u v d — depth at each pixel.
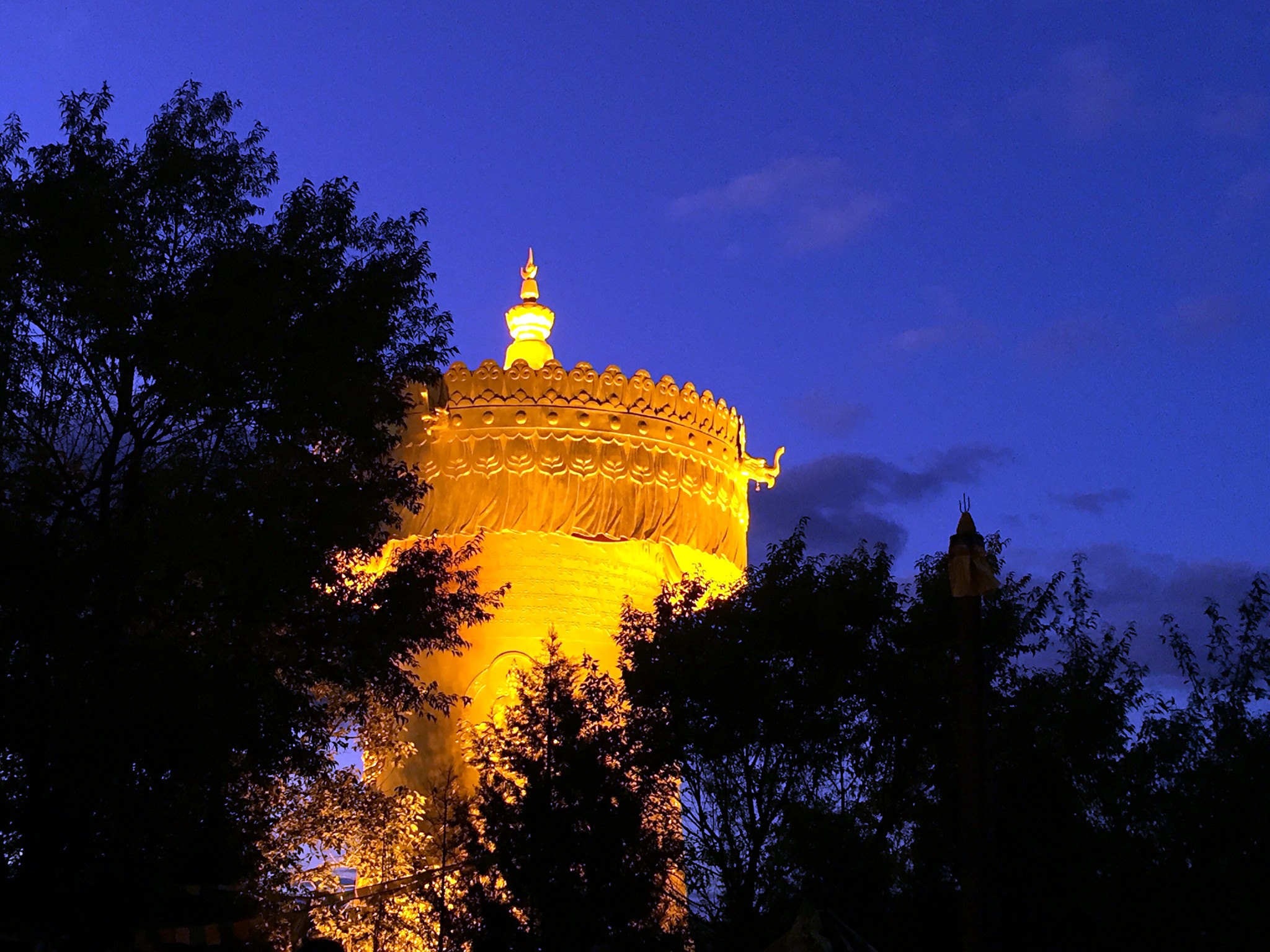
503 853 18.12
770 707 19.84
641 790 19.17
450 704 21.66
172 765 17.84
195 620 19.69
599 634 24.97
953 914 18.67
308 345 19.94
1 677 17.45
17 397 19.44
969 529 14.41
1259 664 18.72
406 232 21.66
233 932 17.92
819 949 16.36
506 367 28.61
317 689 21.33
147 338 19.27
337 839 21.34
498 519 25.14
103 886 17.47
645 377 26.16
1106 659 20.11
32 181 19.25
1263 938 16.97
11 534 17.86
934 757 20.56
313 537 19.42
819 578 21.42
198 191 20.84
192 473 19.11
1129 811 18.48
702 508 26.42
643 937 17.86
